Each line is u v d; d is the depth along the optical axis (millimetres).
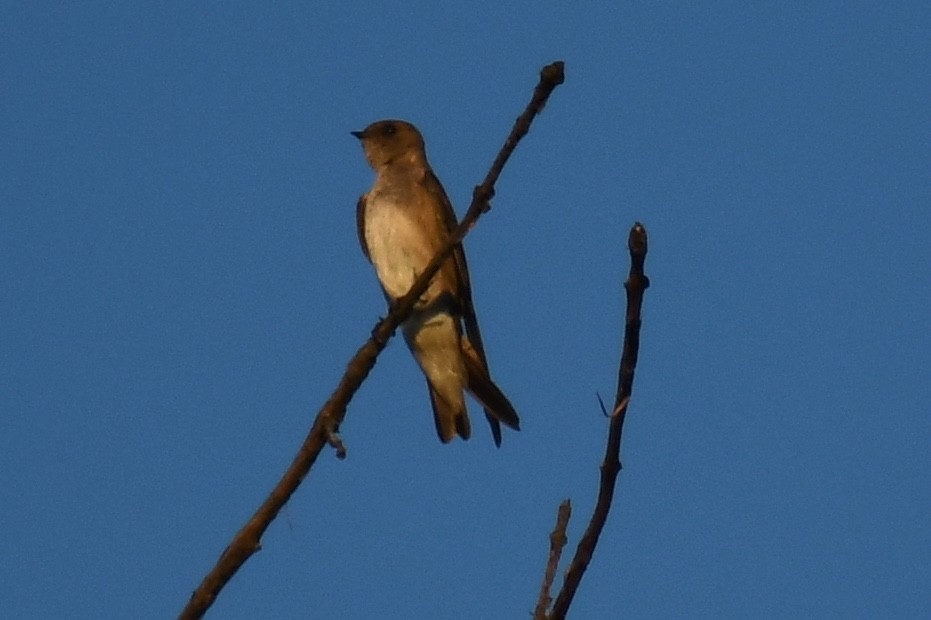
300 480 7312
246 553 7098
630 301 5941
